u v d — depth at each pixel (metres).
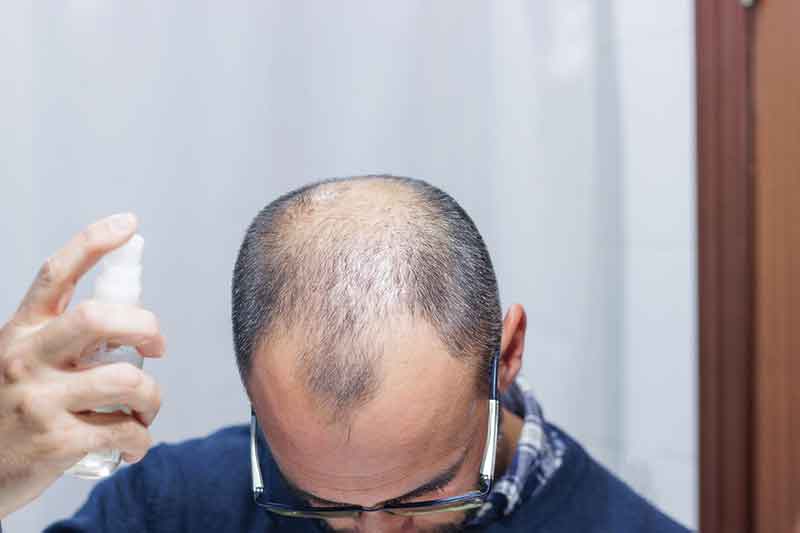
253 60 1.50
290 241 0.65
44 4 1.39
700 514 1.36
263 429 0.65
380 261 0.62
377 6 1.56
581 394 1.56
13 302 1.39
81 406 0.57
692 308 1.39
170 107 1.46
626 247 1.50
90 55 1.42
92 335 0.56
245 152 1.50
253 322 0.64
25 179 1.39
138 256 0.60
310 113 1.53
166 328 1.47
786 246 1.23
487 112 1.60
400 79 1.57
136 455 0.61
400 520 0.70
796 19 1.20
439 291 0.63
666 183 1.43
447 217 0.68
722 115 1.32
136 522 0.92
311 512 0.71
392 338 0.61
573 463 0.90
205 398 1.49
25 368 0.57
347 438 0.61
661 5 1.43
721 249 1.33
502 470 0.86
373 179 0.71
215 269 1.49
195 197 1.48
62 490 1.40
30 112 1.39
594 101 1.54
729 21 1.31
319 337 0.60
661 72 1.43
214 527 0.91
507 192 1.61
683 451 1.41
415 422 0.61
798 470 1.22
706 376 1.35
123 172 1.44
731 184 1.31
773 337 1.26
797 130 1.20
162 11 1.45
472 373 0.65
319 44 1.54
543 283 1.60
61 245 1.41
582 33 1.55
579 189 1.55
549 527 0.85
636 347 1.49
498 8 1.60
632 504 0.89
